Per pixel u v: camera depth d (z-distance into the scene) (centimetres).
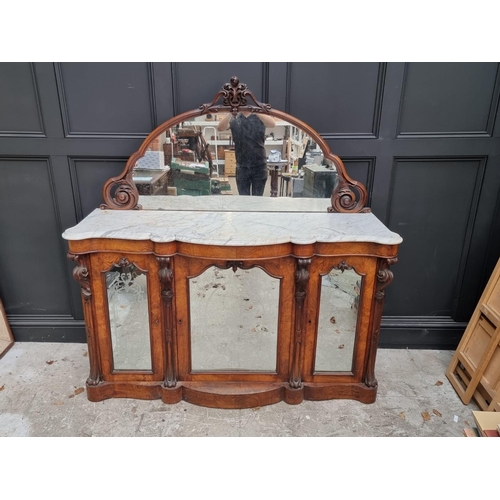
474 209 223
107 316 192
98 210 206
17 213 225
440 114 209
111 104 207
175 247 177
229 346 197
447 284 239
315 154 201
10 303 243
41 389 210
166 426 188
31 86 203
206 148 201
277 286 185
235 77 188
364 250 180
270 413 197
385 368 230
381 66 201
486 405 194
